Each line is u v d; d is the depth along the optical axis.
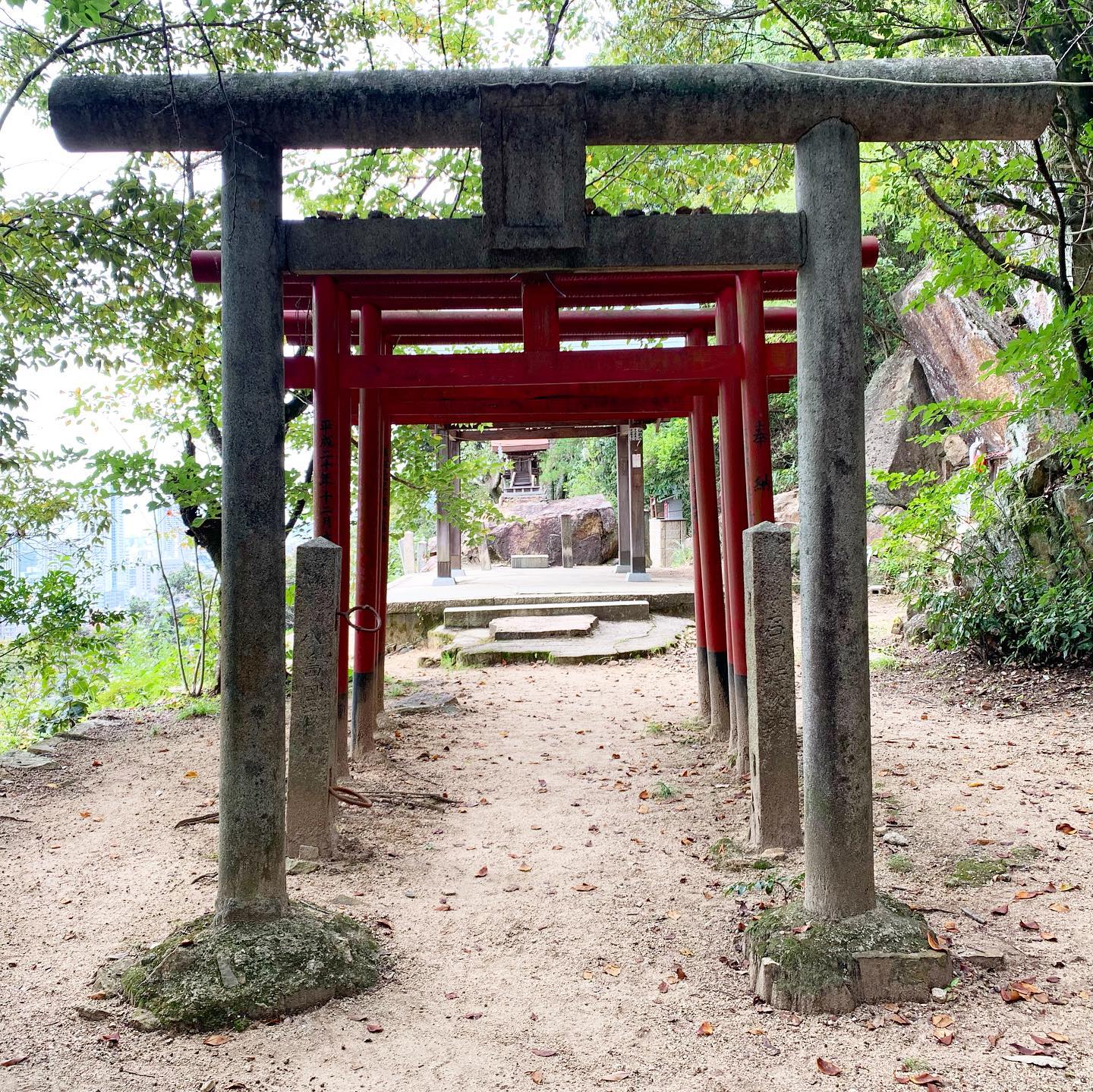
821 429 3.31
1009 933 3.53
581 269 3.46
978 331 12.84
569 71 3.35
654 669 10.31
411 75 3.37
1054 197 7.57
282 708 3.39
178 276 6.27
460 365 4.83
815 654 3.32
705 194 9.47
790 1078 2.67
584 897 4.09
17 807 5.45
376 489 6.49
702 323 6.94
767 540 4.43
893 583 11.27
